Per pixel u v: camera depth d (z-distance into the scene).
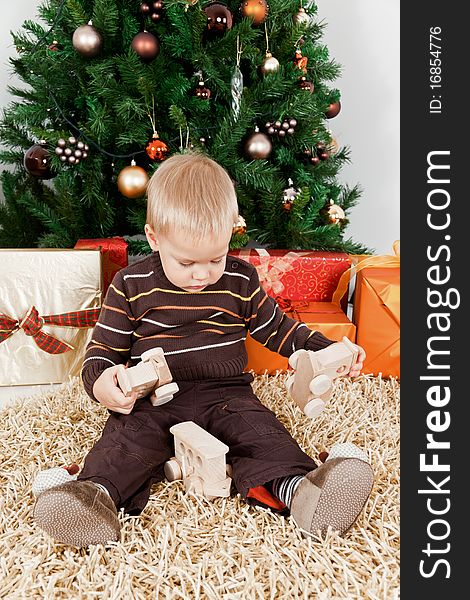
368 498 0.90
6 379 1.38
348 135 2.20
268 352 1.39
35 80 1.54
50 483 0.84
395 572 0.79
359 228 2.30
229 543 0.82
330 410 1.21
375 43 2.12
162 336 1.08
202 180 0.96
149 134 1.60
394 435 1.12
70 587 0.76
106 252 1.46
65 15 1.54
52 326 1.36
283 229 1.68
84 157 1.50
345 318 1.42
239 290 1.11
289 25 1.62
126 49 1.53
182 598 0.74
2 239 1.76
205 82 1.58
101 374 0.98
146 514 0.90
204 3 1.50
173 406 1.04
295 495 0.85
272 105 1.61
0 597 0.74
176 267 0.96
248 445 0.95
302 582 0.76
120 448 0.93
